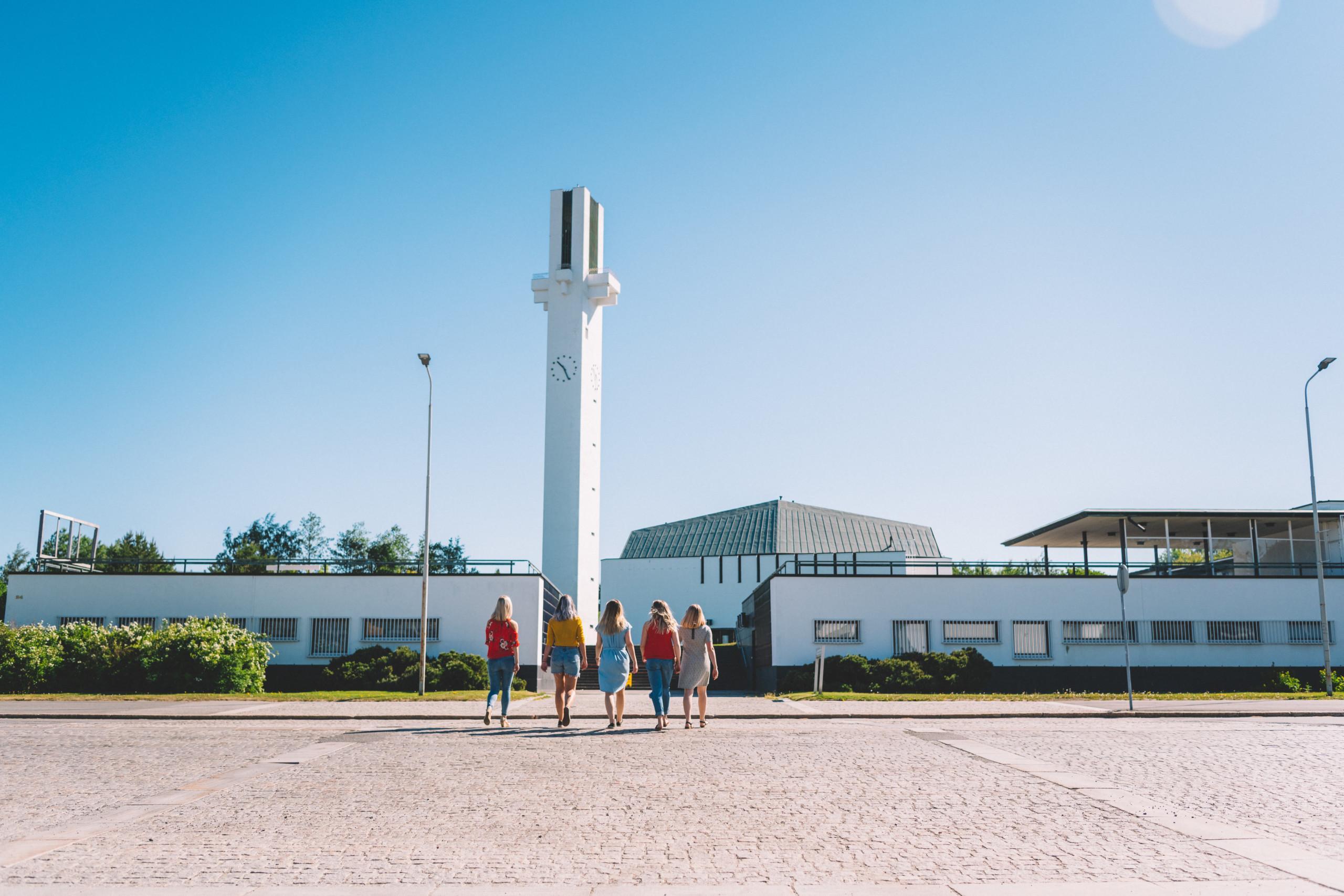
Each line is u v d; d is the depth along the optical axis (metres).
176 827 7.56
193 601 33.09
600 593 67.62
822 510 73.31
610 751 12.15
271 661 32.78
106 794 9.12
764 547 66.25
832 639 33.12
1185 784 9.56
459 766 10.75
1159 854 6.62
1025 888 5.75
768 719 18.61
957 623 33.31
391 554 74.38
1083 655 33.16
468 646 32.81
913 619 33.28
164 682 26.84
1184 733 14.97
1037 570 36.72
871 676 30.25
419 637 32.88
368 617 33.03
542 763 11.02
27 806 8.50
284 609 33.06
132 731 15.59
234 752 12.27
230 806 8.45
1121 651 33.16
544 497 50.16
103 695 24.27
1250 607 33.53
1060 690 32.88
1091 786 9.39
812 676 30.67
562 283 51.69
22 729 16.23
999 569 37.16
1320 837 7.18
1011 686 32.91
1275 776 10.14
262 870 6.23
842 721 18.16
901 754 11.89
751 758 11.44
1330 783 9.70
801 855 6.60
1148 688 32.97
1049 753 12.07
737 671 42.88
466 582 33.06
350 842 7.01
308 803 8.55
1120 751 12.30
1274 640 33.38
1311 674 33.09
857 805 8.41
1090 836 7.20
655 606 14.95
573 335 51.41
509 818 7.86
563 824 7.62
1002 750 12.41
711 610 65.94
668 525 74.19
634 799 8.70
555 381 51.16
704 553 68.19
